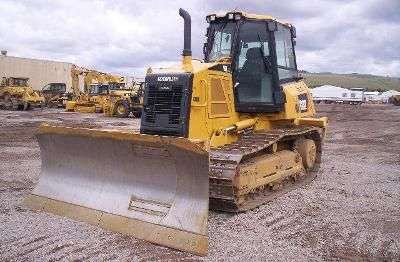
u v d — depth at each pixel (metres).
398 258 5.38
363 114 39.25
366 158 13.55
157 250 5.47
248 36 8.08
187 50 7.30
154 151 6.04
